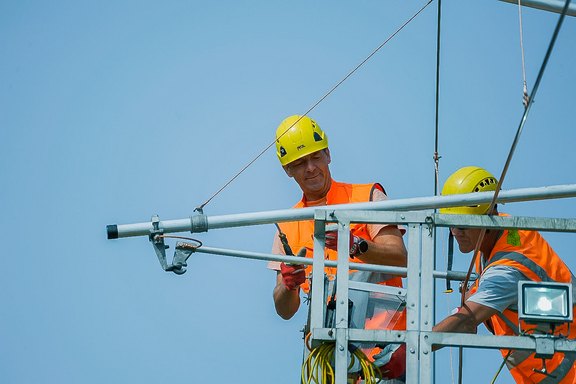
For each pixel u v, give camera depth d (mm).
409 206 11266
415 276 9898
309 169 14391
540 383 11773
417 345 9703
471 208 12797
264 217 11586
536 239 11891
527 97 9477
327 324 10633
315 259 10203
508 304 11359
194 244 11945
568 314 9703
